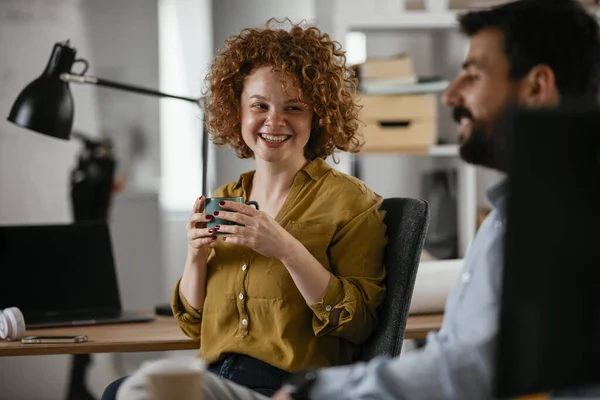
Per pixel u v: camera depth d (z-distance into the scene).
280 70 2.11
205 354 2.11
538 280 1.01
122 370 4.30
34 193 4.32
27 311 2.60
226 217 1.99
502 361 1.01
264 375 2.00
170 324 2.49
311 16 4.46
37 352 2.12
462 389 1.28
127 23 4.41
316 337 2.02
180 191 4.60
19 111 2.61
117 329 2.40
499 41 1.45
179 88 4.59
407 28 3.87
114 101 4.41
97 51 4.39
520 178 1.01
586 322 1.02
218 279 2.11
